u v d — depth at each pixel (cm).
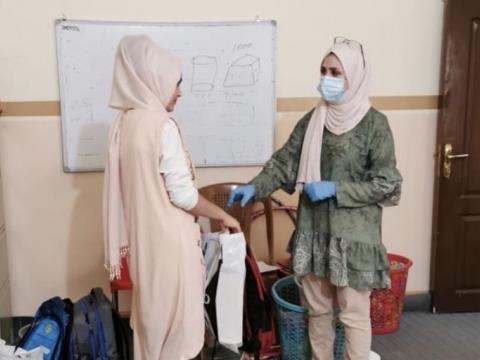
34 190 277
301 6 283
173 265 177
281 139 293
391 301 279
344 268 202
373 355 250
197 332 184
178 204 180
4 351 204
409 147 303
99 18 269
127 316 295
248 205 275
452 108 290
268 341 247
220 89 282
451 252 304
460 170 297
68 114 271
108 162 183
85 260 287
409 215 310
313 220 214
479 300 310
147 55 177
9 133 271
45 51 267
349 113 203
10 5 261
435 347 269
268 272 272
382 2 288
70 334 204
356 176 205
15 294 285
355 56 199
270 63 283
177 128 180
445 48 286
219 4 277
